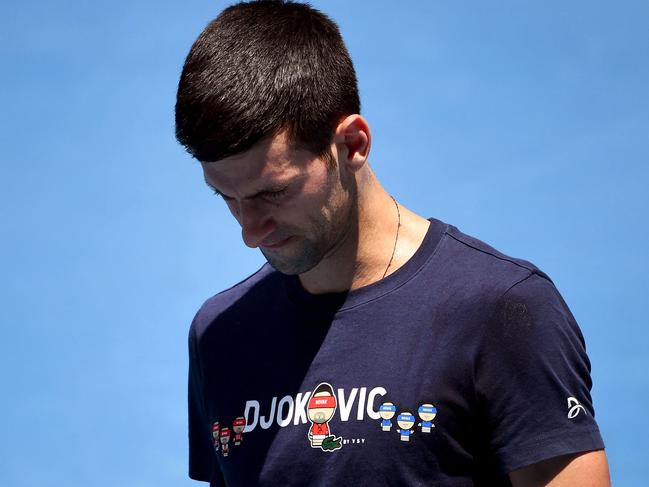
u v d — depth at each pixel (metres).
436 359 5.93
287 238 5.96
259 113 5.57
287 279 6.51
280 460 6.09
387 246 6.30
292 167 5.73
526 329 5.86
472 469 5.97
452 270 6.15
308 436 6.04
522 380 5.82
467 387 5.89
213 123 5.58
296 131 5.70
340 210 6.05
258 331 6.52
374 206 6.30
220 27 5.99
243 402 6.38
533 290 5.96
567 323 6.02
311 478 5.99
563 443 5.71
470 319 5.94
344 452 5.92
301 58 5.82
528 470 5.84
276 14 6.05
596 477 5.72
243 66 5.72
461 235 6.37
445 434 5.86
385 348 6.04
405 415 5.87
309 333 6.28
